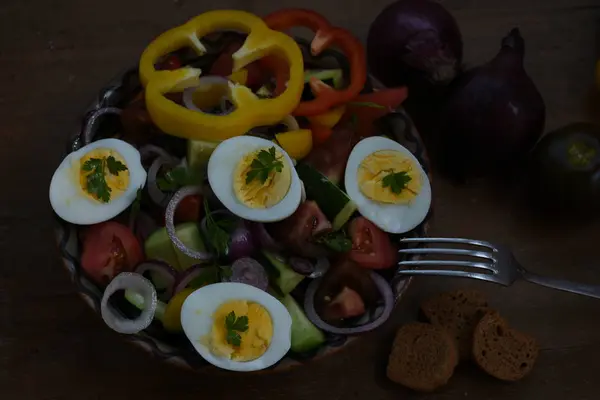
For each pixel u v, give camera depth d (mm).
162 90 625
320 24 663
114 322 596
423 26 670
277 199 609
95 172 607
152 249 621
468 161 689
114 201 615
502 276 635
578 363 681
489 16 753
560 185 676
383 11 693
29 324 667
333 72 663
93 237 612
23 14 730
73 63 723
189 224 622
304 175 626
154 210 629
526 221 707
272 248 617
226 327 588
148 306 598
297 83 633
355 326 613
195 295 592
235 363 592
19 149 703
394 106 649
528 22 753
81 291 600
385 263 624
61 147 705
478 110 665
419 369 654
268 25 664
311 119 646
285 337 597
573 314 689
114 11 736
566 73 744
